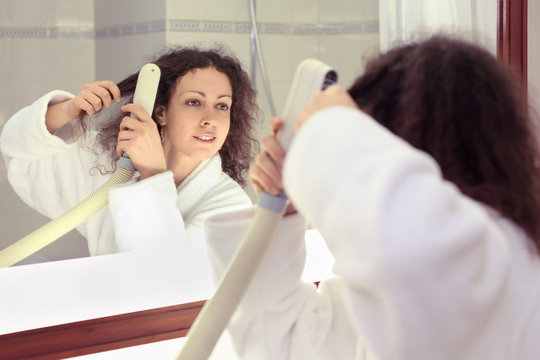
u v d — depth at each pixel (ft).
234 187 3.47
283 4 3.79
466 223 1.27
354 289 1.38
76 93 3.47
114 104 3.44
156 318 2.89
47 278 2.70
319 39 3.81
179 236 3.00
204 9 3.59
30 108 3.31
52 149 3.28
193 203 3.34
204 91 3.37
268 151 1.76
